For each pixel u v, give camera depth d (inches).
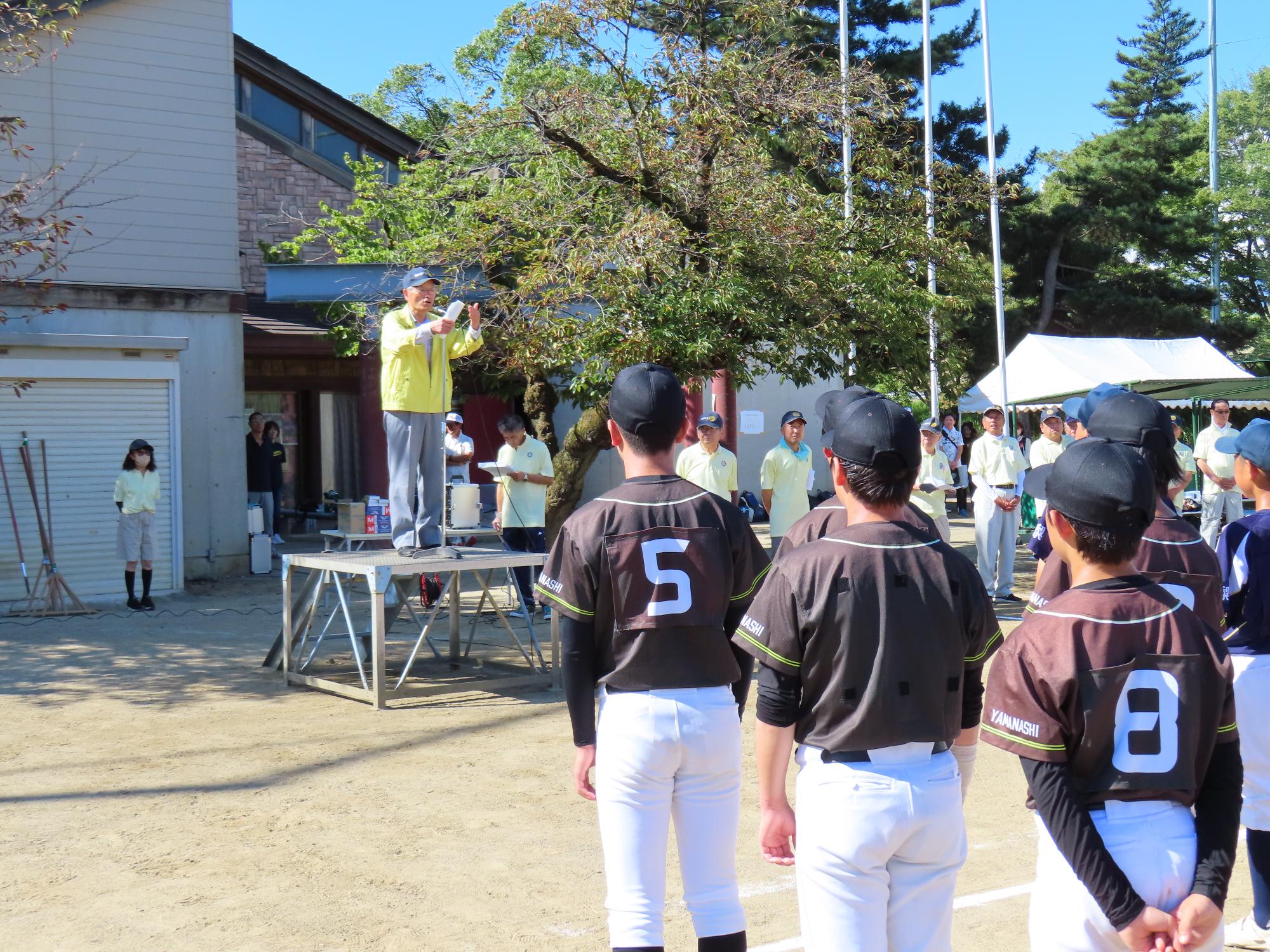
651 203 537.3
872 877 117.8
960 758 133.2
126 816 244.5
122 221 620.7
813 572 120.5
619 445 152.6
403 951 177.8
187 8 636.1
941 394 683.4
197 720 330.0
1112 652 105.5
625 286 494.3
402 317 363.9
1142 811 105.7
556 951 177.9
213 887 204.7
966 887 205.0
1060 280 1549.0
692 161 527.5
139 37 622.2
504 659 422.9
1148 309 1465.3
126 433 583.8
